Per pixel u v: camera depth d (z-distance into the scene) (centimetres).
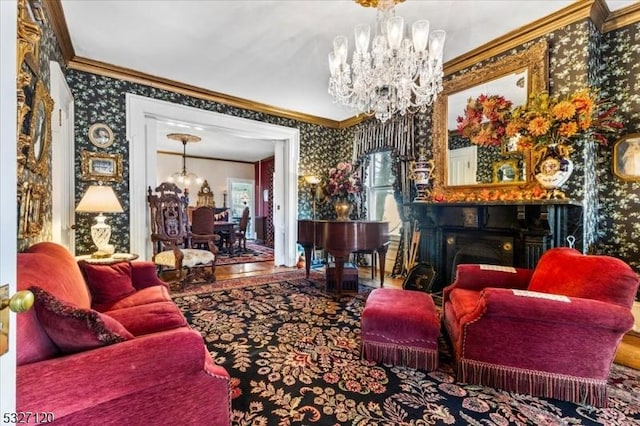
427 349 193
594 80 264
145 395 101
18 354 92
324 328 260
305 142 555
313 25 284
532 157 285
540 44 281
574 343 162
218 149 824
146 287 241
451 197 350
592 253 268
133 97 392
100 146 373
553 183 252
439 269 351
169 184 408
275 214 561
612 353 160
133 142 393
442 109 363
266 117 512
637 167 256
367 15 269
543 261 212
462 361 181
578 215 256
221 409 119
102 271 215
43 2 231
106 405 94
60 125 284
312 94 455
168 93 420
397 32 235
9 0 58
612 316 154
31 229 189
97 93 370
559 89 272
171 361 104
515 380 171
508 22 279
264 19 275
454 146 354
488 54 323
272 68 372
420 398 167
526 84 292
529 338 168
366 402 163
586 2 248
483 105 296
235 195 999
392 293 237
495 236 306
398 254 454
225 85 424
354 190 505
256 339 238
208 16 271
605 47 272
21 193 168
